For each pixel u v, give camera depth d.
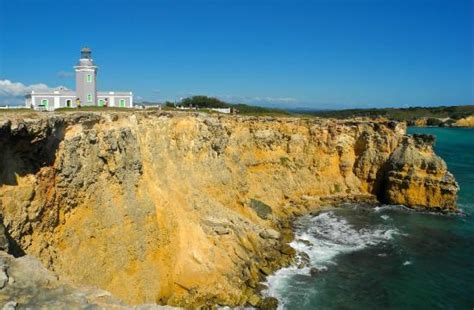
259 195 53.75
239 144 56.56
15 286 14.13
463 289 35.03
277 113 88.94
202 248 33.28
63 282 15.25
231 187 47.19
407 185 60.44
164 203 33.47
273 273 36.41
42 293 14.06
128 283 28.02
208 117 48.34
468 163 100.88
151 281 29.33
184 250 32.34
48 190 24.58
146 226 30.75
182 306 29.09
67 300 13.82
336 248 43.66
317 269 37.81
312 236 47.28
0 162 21.25
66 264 24.91
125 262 28.53
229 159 51.28
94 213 27.88
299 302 31.95
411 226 52.00
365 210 58.72
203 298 30.31
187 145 43.31
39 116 26.17
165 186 35.62
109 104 63.81
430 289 34.88
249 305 30.70
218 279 31.78
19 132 21.91
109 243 28.06
